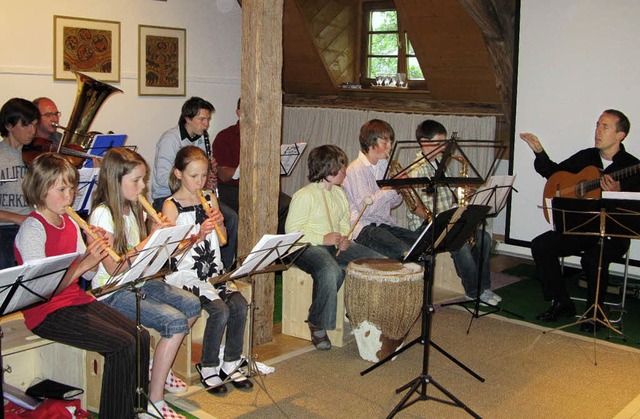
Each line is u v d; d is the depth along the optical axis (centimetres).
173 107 645
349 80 745
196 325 365
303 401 336
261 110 381
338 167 404
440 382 364
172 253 286
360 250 431
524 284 559
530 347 420
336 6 703
